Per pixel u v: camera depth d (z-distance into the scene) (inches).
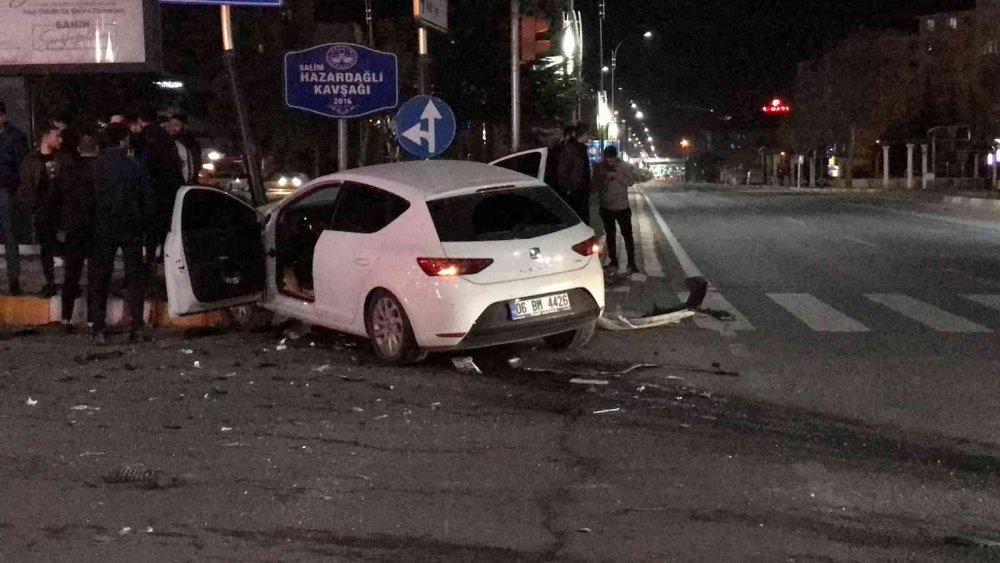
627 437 293.0
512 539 220.7
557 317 373.1
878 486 253.0
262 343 426.6
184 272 405.7
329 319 401.1
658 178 6033.5
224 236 417.4
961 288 588.4
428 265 356.5
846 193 2160.4
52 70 575.5
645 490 250.4
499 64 1011.9
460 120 1055.6
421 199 367.2
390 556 212.1
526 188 385.7
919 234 965.8
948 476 260.7
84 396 339.3
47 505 241.4
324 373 369.7
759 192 2406.5
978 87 2011.6
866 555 212.5
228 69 564.7
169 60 1212.5
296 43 1332.4
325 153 1464.1
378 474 261.9
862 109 2591.0
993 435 295.6
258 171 569.6
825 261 738.2
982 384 353.7
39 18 574.2
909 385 352.8
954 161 2640.3
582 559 210.5
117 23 575.8
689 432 297.9
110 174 414.0
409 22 1123.3
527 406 326.0
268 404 328.2
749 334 446.0
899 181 2605.8
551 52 1059.3
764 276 650.8
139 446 285.6
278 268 427.5
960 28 2245.3
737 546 217.0
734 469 265.3
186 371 374.0
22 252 676.1
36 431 300.2
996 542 219.6
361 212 391.2
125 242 422.0
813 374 369.1
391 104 561.6
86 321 473.1
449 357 393.1
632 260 652.7
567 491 249.9
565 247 377.4
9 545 218.2
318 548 216.1
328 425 304.8
